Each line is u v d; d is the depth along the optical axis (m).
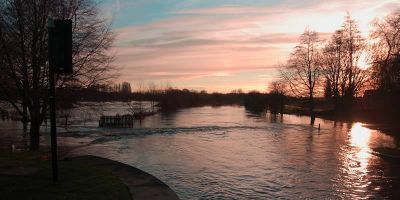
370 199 16.27
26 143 29.08
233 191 17.11
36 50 21.52
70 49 10.58
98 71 24.92
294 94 77.81
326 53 74.38
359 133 44.81
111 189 11.21
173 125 56.47
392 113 54.25
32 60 21.61
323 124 58.56
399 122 54.94
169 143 34.84
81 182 11.67
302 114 84.50
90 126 53.03
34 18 21.33
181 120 68.06
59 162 15.30
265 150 30.56
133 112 78.88
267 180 19.45
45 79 22.14
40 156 17.14
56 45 10.50
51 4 21.95
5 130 41.84
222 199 15.77
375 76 51.25
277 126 54.78
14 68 21.75
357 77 72.00
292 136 41.62
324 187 18.25
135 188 12.05
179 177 19.78
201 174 20.58
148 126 54.50
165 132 45.50
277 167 23.06
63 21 10.48
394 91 44.66
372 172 21.98
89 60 24.50
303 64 75.44
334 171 22.16
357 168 23.19
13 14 21.22
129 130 47.72
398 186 18.64
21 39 21.16
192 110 111.56
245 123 60.72
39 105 22.80
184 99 141.38
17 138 33.22
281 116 79.69
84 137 39.31
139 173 14.32
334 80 74.12
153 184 12.63
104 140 36.81
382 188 18.23
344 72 73.06
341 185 18.70
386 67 45.16
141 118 69.94
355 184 18.95
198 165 23.34
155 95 119.69
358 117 67.38
